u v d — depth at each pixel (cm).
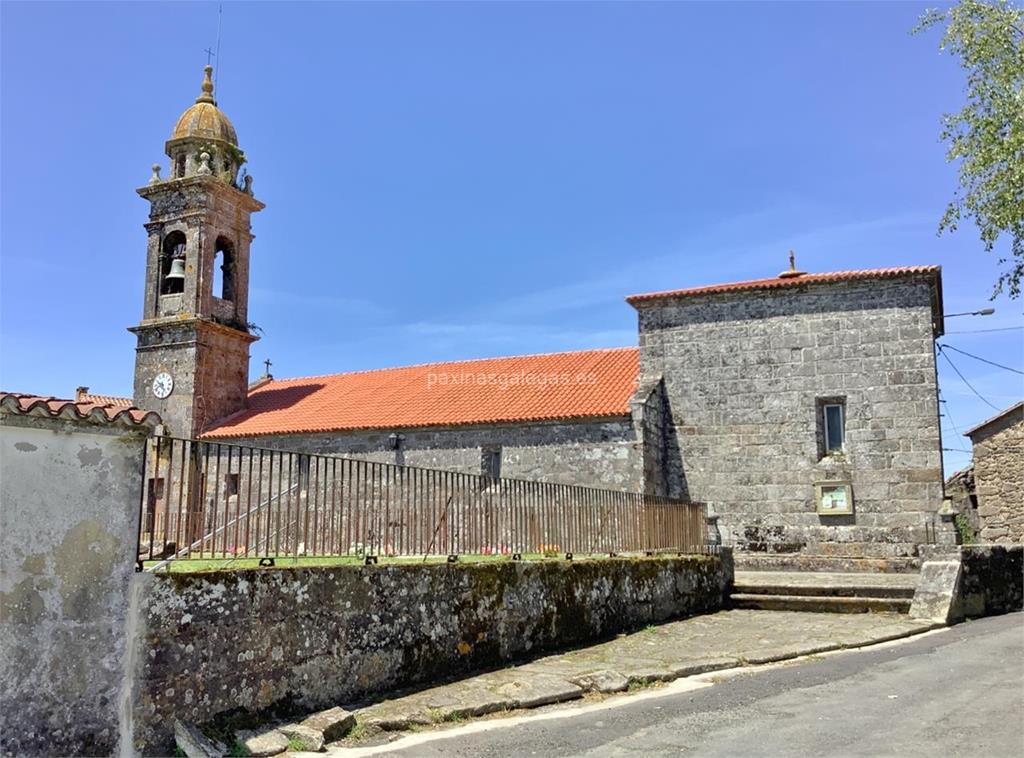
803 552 2316
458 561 1230
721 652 1335
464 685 1094
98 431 792
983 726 838
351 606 1012
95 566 774
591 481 2395
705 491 2442
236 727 854
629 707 1005
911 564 2194
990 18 1473
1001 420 3008
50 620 740
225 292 3219
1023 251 1504
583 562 1473
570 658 1297
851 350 2352
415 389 2953
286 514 993
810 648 1345
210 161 3167
